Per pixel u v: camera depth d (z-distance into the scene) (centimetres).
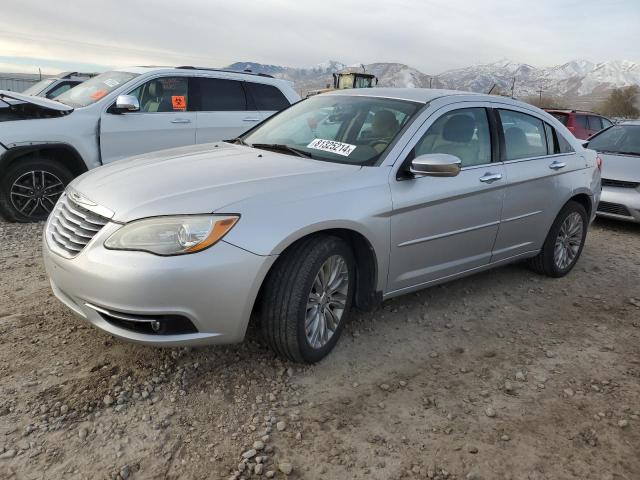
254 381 310
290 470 244
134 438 258
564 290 487
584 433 282
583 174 507
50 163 629
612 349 379
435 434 276
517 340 384
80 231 295
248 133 452
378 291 353
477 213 401
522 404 306
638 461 263
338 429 275
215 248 273
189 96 744
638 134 823
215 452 253
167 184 303
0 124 606
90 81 768
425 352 359
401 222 348
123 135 686
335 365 334
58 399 281
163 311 269
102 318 284
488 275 509
